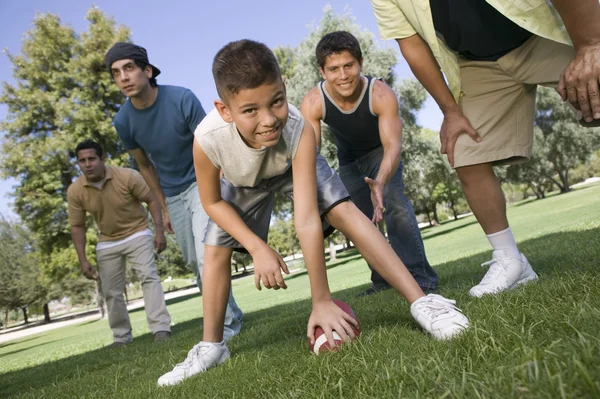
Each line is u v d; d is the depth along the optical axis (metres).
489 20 2.51
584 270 2.42
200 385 1.97
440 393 1.17
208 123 2.17
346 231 2.25
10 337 26.66
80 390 2.62
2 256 37.06
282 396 1.49
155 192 5.13
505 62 2.62
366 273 12.91
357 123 3.90
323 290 2.18
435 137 30.44
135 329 9.68
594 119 2.14
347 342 1.96
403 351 1.68
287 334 3.00
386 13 2.68
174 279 65.25
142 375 2.75
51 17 24.33
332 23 22.52
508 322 1.65
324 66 3.64
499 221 2.78
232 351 2.86
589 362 1.06
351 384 1.46
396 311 2.79
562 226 9.26
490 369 1.25
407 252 4.02
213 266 2.42
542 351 1.23
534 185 49.47
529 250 4.82
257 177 2.28
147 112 4.34
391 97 3.79
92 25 24.34
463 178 2.80
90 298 42.78
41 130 24.12
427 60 2.70
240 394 1.70
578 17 1.99
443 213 67.19
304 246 2.15
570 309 1.60
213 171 2.25
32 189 23.12
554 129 39.94
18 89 23.88
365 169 4.27
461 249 11.91
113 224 5.35
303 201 2.16
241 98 1.83
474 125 2.72
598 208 13.03
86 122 23.14
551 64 2.51
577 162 42.97
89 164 5.19
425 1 2.37
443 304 1.95
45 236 23.70
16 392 3.22
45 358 6.55
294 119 2.13
